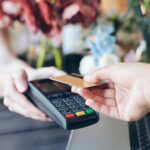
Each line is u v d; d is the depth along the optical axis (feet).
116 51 3.14
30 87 2.12
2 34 3.78
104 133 1.90
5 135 2.09
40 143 1.97
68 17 3.09
